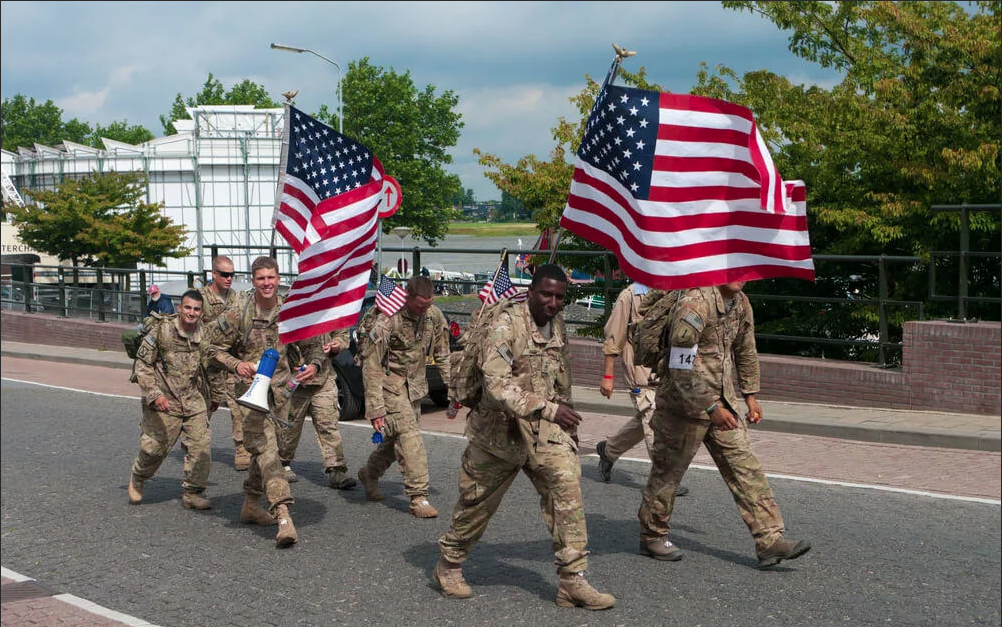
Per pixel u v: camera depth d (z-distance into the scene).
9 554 7.14
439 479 9.36
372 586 6.25
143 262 46.56
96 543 7.40
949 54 14.98
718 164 6.42
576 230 6.82
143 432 8.49
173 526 7.88
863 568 6.40
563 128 18.53
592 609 5.70
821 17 17.50
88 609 5.93
